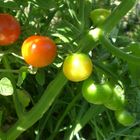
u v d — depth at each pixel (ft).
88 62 0.66
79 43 0.76
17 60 0.81
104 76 0.79
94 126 1.03
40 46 0.66
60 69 0.83
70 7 0.85
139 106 1.00
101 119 1.04
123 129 0.99
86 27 0.83
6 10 0.87
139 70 0.85
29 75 1.04
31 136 1.07
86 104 0.99
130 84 0.95
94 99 0.76
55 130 1.01
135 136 0.98
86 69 0.66
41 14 0.86
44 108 0.85
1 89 0.74
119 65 0.95
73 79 0.67
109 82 0.78
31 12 0.84
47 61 0.68
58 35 0.82
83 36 0.77
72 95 1.04
